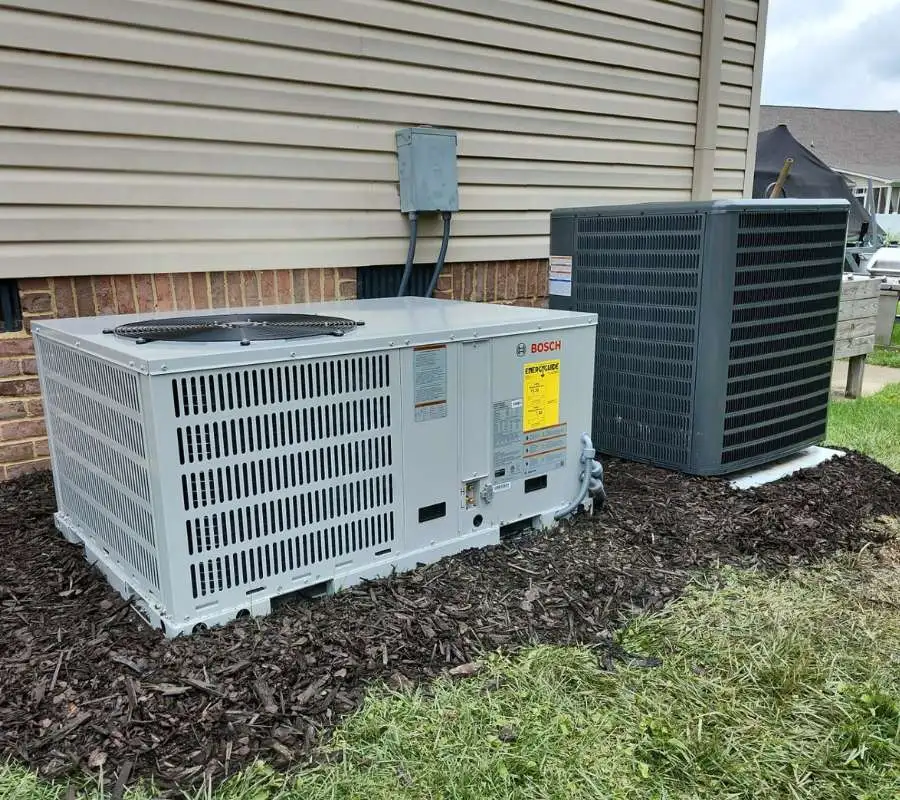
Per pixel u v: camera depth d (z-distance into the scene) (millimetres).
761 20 5602
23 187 2855
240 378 1893
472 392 2400
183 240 3285
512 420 2541
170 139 3174
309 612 2109
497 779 1588
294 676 1842
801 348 3545
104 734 1623
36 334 2516
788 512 3082
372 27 3664
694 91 5301
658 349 3385
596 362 3678
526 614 2211
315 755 1618
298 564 2111
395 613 2133
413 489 2320
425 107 3943
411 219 3867
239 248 3451
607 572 2484
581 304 3695
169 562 1872
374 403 2164
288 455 2021
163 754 1583
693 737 1765
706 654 2090
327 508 2135
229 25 3234
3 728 1632
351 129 3699
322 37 3508
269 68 3379
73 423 2320
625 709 1850
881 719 1850
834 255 3559
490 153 4273
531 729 1740
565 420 2713
